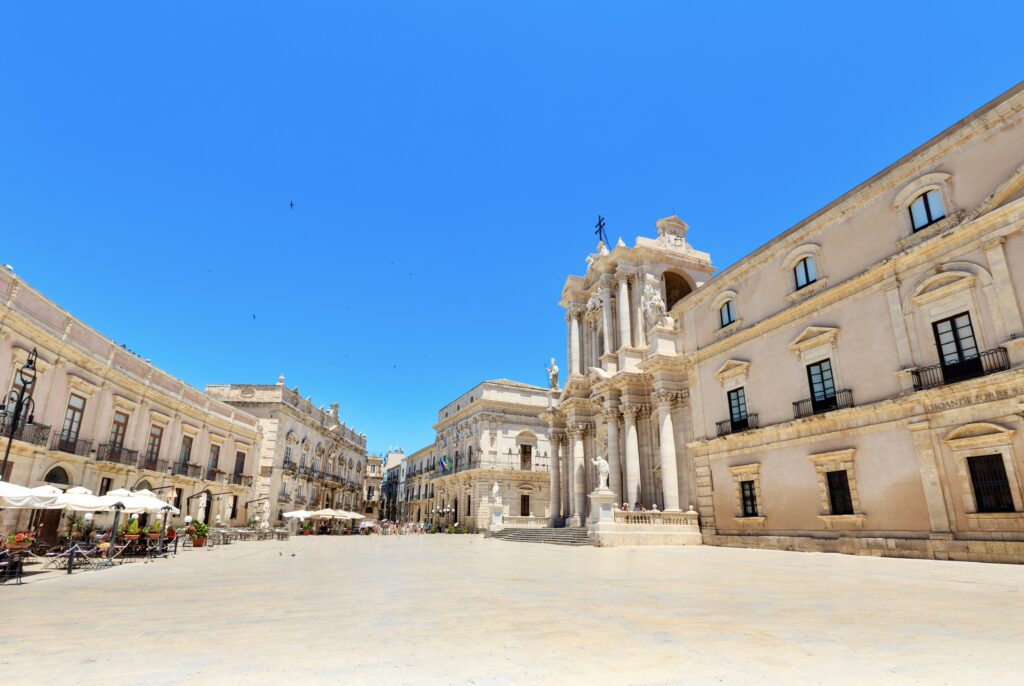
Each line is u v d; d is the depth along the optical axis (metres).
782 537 20.84
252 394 51.91
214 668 4.48
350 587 10.30
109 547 17.05
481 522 57.38
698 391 26.44
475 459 60.62
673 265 36.88
